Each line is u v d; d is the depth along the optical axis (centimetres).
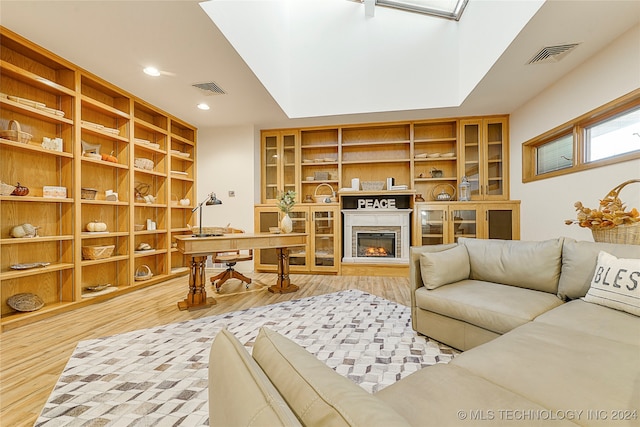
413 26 435
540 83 353
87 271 348
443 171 514
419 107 434
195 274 315
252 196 507
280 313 293
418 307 235
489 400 89
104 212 371
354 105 452
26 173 287
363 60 450
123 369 187
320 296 356
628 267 162
